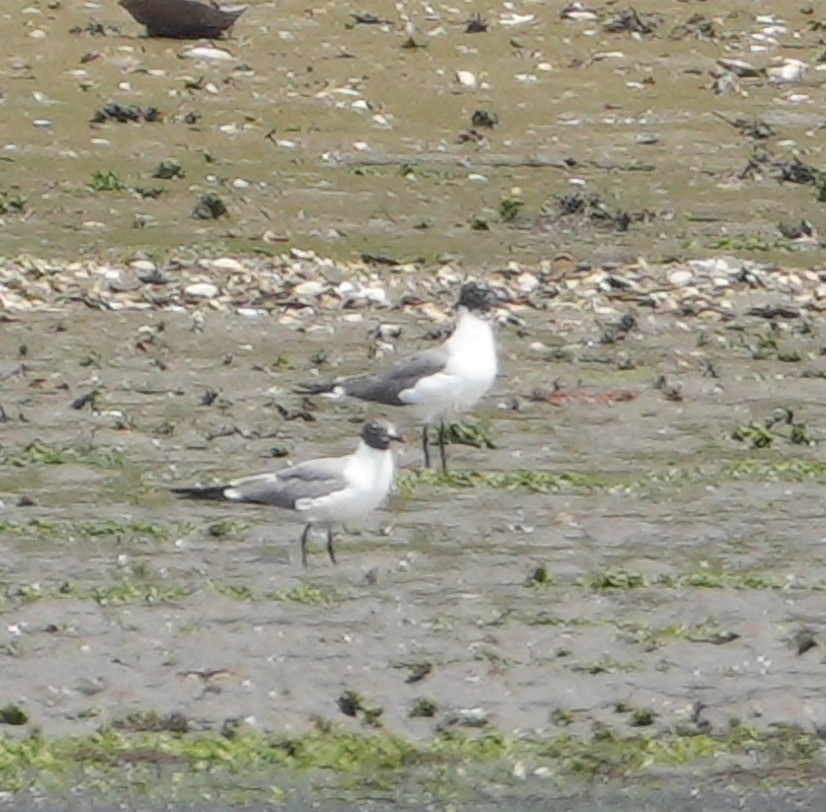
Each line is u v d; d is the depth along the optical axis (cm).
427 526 1620
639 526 1634
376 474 1529
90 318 2014
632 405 1883
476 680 1417
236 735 1367
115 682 1403
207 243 2181
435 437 1797
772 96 2589
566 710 1398
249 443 1777
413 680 1416
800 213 2319
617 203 2323
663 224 2281
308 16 2720
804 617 1502
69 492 1669
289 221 2248
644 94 2573
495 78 2591
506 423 1839
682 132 2488
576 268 2175
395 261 2169
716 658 1447
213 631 1454
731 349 2016
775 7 2814
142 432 1794
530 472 1733
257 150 2403
